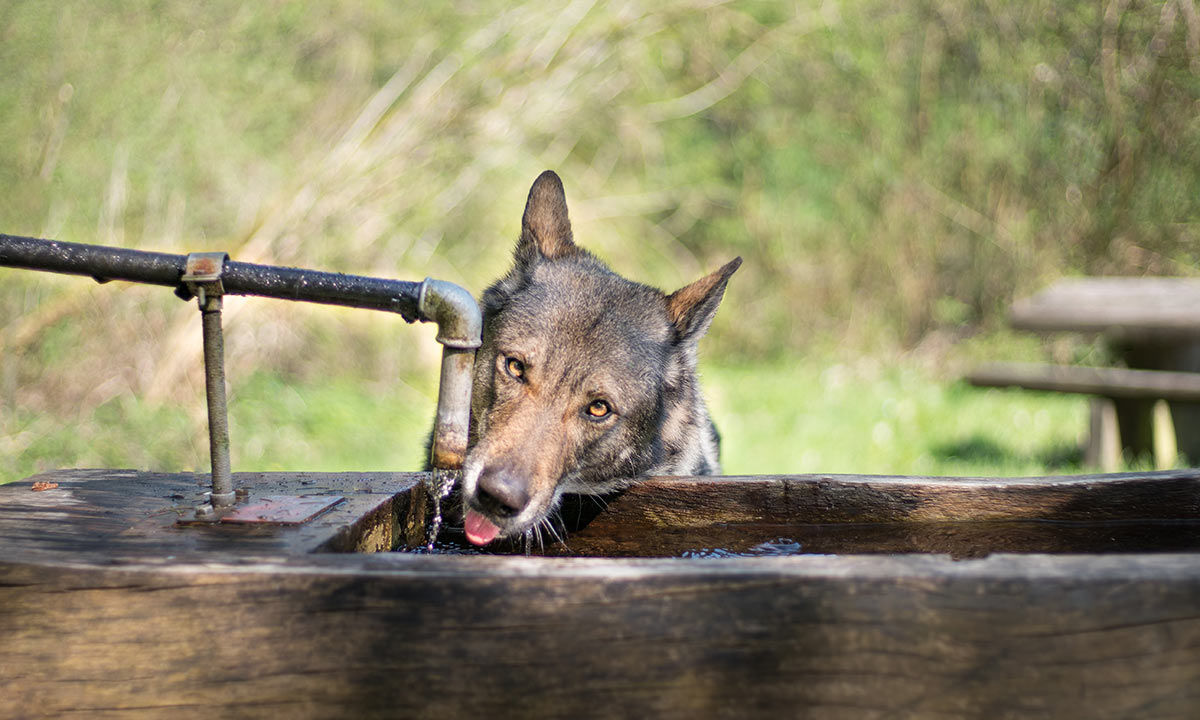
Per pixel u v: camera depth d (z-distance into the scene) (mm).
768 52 15258
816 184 15820
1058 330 10023
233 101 10227
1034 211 15383
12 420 7688
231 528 2486
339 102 11102
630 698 1997
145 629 2100
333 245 10211
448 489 2734
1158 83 14758
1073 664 1898
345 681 2047
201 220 9883
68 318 8539
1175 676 1875
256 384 9609
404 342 11711
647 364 4047
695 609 1985
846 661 1952
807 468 9359
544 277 4145
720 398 12961
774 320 16359
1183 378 9070
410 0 11406
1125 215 15258
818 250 16094
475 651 2020
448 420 2523
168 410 8422
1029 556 2010
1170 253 15305
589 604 2002
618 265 14242
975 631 1918
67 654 2119
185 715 2090
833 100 15742
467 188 11656
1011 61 14953
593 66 12617
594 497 3604
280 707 2064
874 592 1945
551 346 3811
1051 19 14859
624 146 15117
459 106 11039
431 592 2025
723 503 3453
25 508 2662
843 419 11805
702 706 1983
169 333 8945
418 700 2031
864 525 3336
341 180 10109
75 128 8992
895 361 15531
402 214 10977
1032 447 10516
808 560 2039
